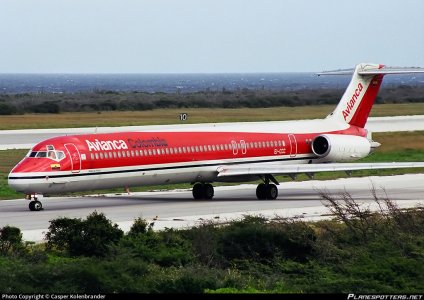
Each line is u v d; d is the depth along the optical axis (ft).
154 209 444.96
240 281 272.31
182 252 302.04
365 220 348.18
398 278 281.33
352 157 552.41
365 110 572.92
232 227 333.21
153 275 274.57
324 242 316.81
